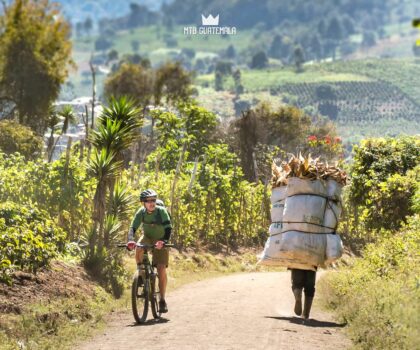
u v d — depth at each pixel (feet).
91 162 174.09
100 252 170.60
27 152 401.49
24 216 143.74
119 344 97.04
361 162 227.40
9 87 547.49
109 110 181.06
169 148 377.91
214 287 193.26
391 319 99.81
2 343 95.45
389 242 155.74
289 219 133.28
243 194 361.92
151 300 119.55
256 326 108.99
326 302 146.61
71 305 126.82
